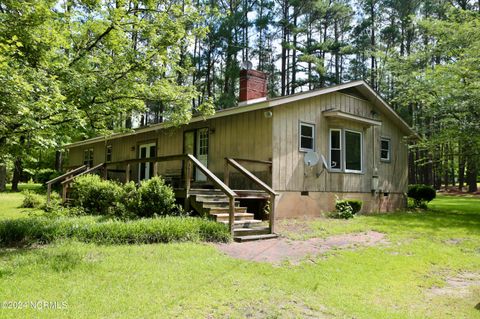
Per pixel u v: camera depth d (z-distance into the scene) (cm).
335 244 720
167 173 1428
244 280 475
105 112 884
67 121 788
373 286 489
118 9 782
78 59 820
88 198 1041
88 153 2108
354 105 1280
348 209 1083
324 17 2755
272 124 1025
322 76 2695
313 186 1109
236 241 712
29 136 727
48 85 682
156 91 916
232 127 1158
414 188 1517
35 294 391
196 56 2658
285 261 584
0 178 2189
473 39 1405
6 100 591
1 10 720
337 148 1197
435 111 1429
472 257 667
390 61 1898
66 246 593
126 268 486
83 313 349
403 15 2544
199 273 487
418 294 472
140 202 848
